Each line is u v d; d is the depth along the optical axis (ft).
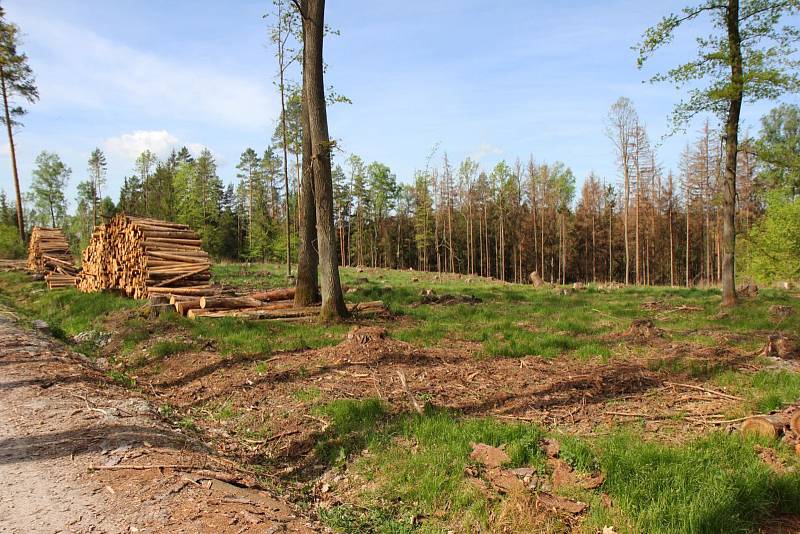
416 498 13.91
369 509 13.79
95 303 48.06
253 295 45.32
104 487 13.08
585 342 30.55
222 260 166.61
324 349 28.35
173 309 40.29
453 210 205.26
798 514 12.30
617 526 11.62
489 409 19.74
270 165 198.29
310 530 11.94
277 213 219.82
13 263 98.48
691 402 20.34
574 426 18.04
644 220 159.84
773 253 83.76
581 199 202.59
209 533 11.05
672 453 14.47
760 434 16.16
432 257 231.71
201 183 165.68
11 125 111.04
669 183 147.33
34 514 11.68
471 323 38.81
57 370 25.07
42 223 203.82
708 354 26.84
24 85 107.34
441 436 16.65
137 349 31.63
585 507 12.48
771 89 42.34
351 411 19.02
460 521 12.82
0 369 24.75
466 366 25.44
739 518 11.85
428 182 179.42
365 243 224.74
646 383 22.62
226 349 29.40
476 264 225.56
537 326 38.04
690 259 179.63
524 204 195.93
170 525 11.31
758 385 21.58
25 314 48.65
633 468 13.74
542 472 14.21
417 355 26.78
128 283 51.24
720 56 42.50
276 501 13.34
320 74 38.52
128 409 19.75
